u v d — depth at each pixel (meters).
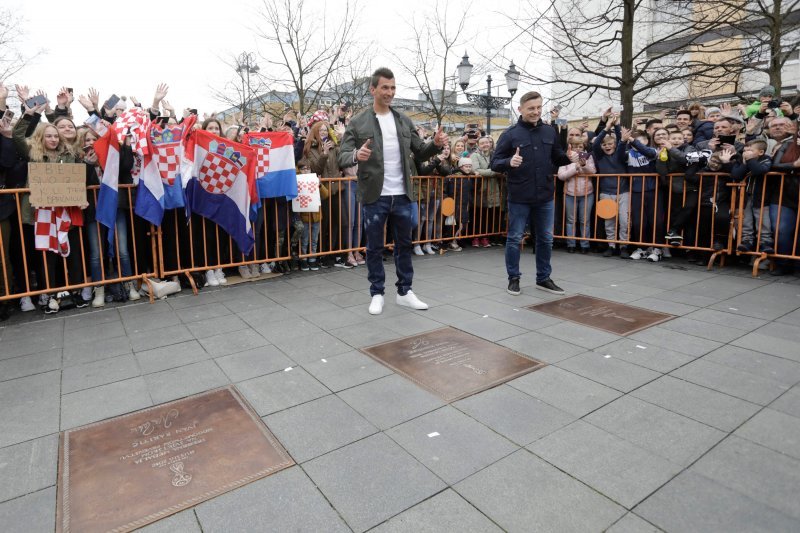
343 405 2.90
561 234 7.81
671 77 9.55
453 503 2.05
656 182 6.61
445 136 4.44
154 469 2.33
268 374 3.35
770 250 5.84
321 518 1.98
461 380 3.20
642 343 3.79
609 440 2.49
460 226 7.80
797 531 1.87
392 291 5.46
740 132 7.51
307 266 6.59
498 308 4.75
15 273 5.12
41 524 1.98
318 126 6.52
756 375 3.20
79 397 3.07
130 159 5.00
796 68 15.84
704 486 2.13
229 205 5.61
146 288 5.39
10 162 4.65
